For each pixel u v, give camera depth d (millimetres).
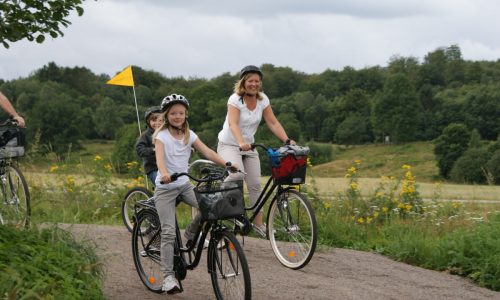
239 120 7203
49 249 4922
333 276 6930
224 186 5219
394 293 6527
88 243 5672
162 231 5336
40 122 91000
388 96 134875
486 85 147875
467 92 138000
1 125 6539
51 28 5414
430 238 9156
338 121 145250
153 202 5832
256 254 7637
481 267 7613
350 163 122625
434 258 8211
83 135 100688
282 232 7293
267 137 83062
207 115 115375
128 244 7629
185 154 5410
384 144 134875
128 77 11445
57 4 5266
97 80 153750
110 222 10828
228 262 5121
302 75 171625
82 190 12242
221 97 118062
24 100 103312
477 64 163125
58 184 12102
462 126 97125
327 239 9594
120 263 6562
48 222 6293
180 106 5297
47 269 4605
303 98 148875
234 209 5000
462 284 7355
